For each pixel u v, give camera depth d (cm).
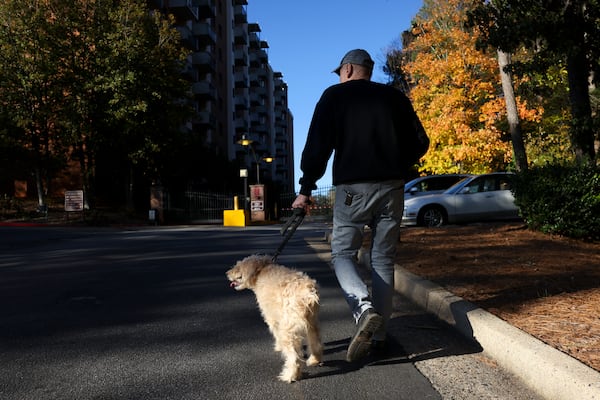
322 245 1126
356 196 339
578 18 840
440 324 439
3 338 408
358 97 345
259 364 346
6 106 2330
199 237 1418
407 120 357
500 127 2125
